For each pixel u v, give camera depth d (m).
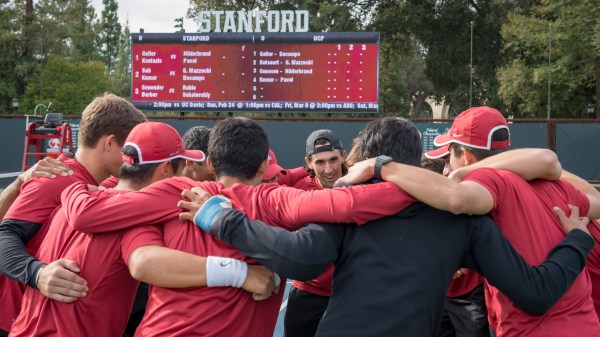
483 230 2.63
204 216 2.61
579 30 30.52
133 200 2.71
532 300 2.59
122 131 3.27
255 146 2.84
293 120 17.27
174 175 3.05
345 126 17.20
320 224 2.61
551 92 31.88
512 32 31.66
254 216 2.68
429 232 2.60
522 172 2.93
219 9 38.31
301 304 4.18
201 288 2.57
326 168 4.84
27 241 3.11
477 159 3.17
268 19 19.47
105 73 49.72
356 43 17.45
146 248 2.62
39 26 42.56
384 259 2.58
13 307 3.26
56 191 3.13
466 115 3.21
